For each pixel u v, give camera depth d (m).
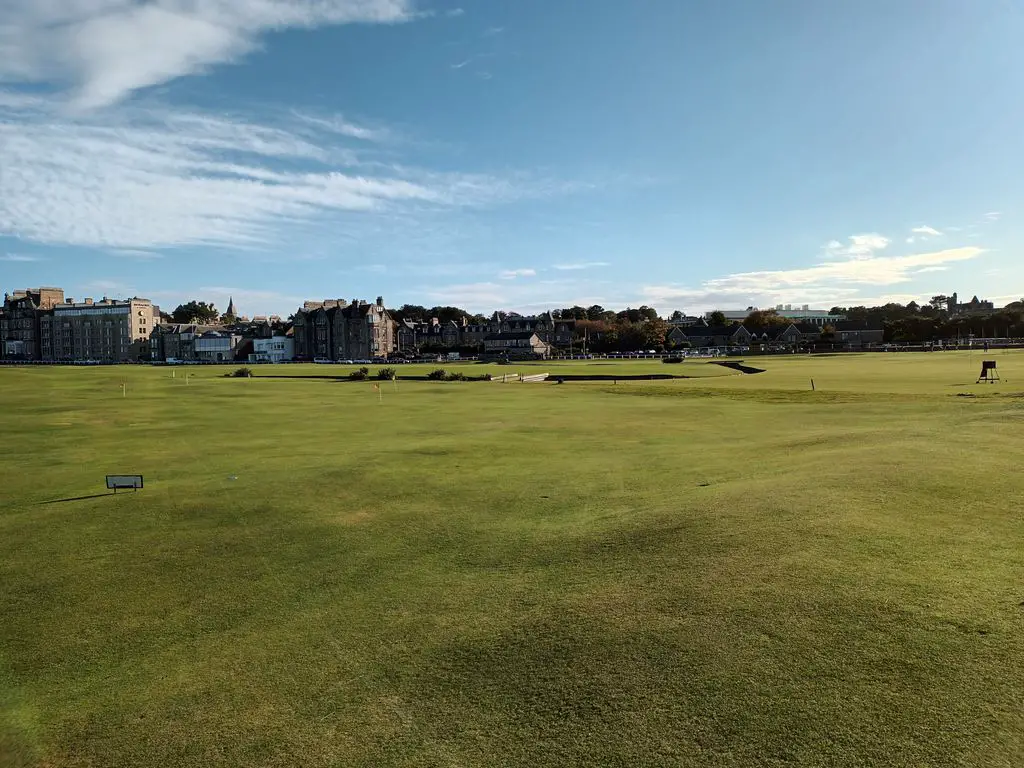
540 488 17.33
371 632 9.11
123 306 199.62
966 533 10.63
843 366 82.88
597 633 8.31
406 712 7.10
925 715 6.16
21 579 11.79
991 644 7.20
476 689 7.40
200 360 189.88
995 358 92.38
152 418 37.66
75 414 40.16
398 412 39.28
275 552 12.87
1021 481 13.65
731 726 6.29
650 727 6.40
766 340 188.75
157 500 17.23
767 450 20.86
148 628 9.66
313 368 111.62
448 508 15.65
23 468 22.22
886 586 8.73
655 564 10.47
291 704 7.43
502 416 35.88
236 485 18.81
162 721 7.27
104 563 12.52
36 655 8.97
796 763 5.73
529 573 10.95
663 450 22.69
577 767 5.97
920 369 71.06
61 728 7.23
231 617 9.93
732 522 11.95
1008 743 5.72
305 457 23.34
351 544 13.19
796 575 9.28
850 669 6.95
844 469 15.46
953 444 18.03
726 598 8.81
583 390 55.84
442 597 10.19
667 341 176.00
